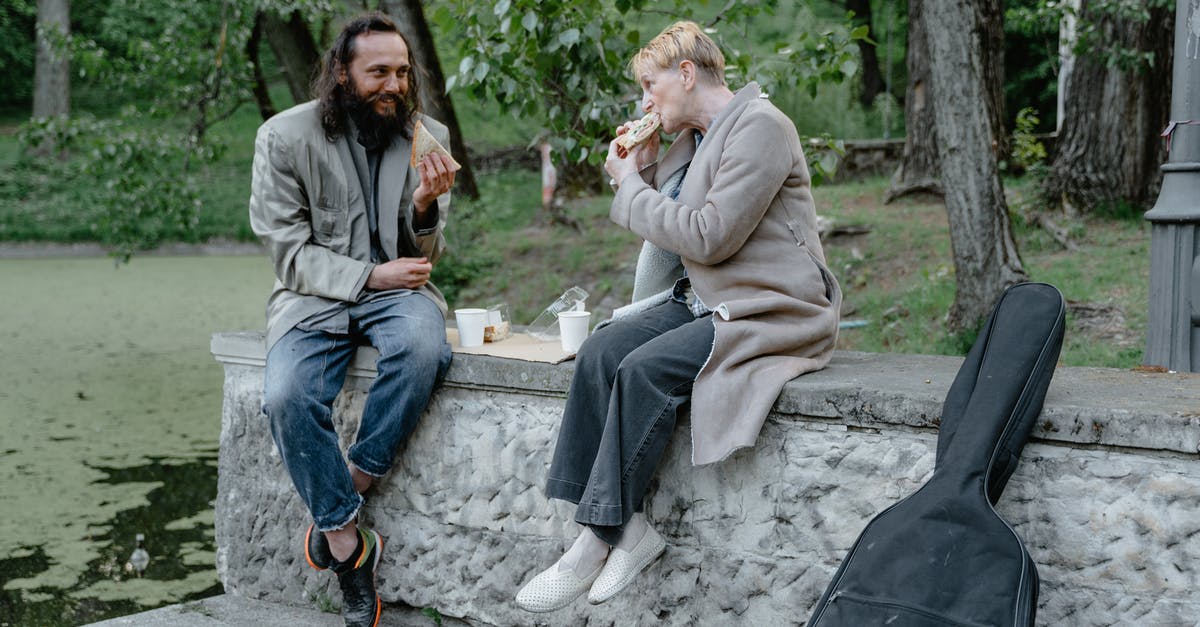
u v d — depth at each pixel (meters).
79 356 10.44
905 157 11.31
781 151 2.80
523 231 11.99
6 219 21.27
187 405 8.38
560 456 2.85
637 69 3.02
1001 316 2.57
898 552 2.31
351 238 3.34
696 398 2.75
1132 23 9.15
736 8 5.24
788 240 2.89
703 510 2.93
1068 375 2.93
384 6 9.18
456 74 5.04
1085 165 9.54
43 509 5.78
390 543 3.48
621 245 10.84
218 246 21.12
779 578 2.82
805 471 2.77
